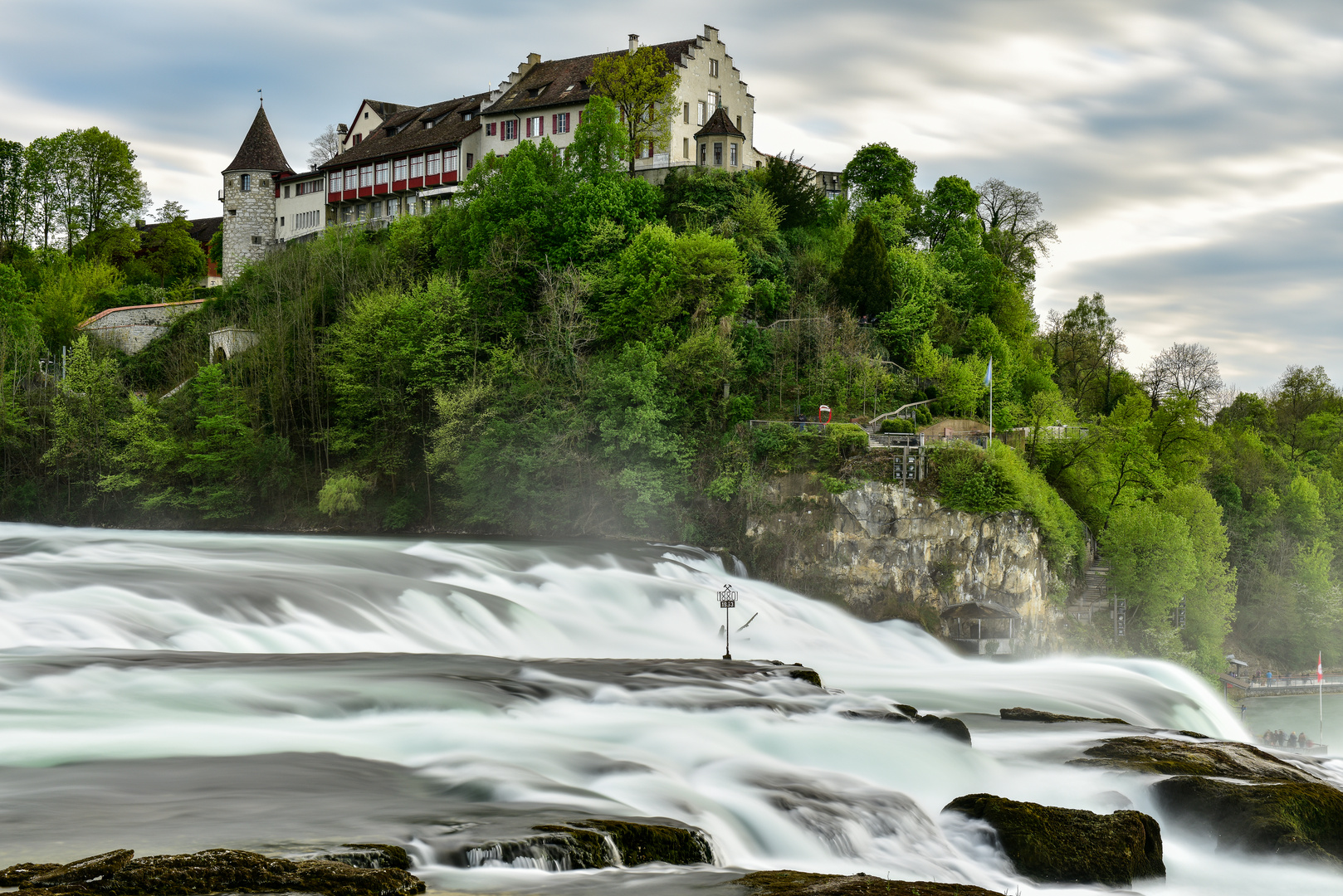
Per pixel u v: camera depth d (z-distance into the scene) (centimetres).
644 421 8356
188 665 3241
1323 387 16538
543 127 12106
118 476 10156
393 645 4397
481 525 9112
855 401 9250
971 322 10850
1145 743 3578
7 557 5266
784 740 3030
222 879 1605
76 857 1730
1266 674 10131
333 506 9338
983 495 8025
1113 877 2561
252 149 14825
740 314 9531
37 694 2827
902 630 7688
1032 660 7481
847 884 1862
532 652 5041
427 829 1959
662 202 10419
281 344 10331
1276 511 11662
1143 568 8700
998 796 2698
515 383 9056
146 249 16300
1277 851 2852
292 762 2386
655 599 6269
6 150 15762
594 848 1956
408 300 9688
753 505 8262
